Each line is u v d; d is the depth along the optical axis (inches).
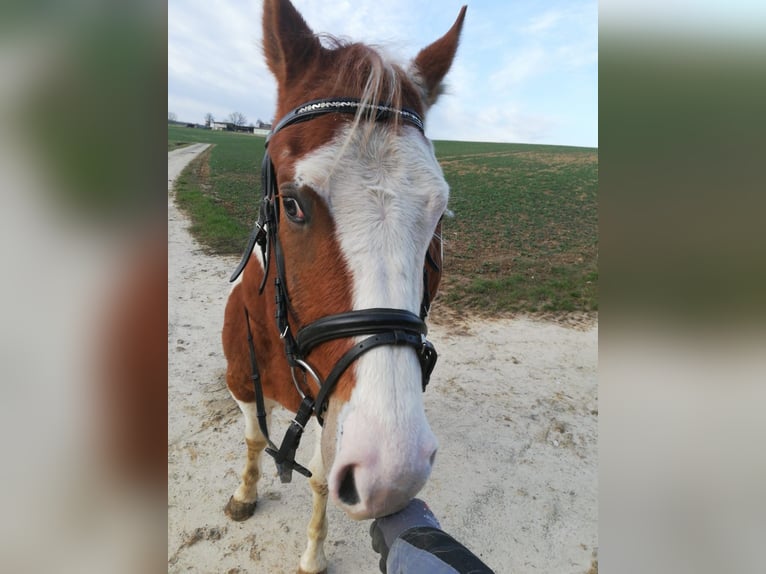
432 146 67.8
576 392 194.5
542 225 546.0
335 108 59.7
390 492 46.6
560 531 123.4
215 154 1125.7
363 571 107.4
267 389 97.2
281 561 107.8
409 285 54.0
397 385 49.6
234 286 102.7
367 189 54.6
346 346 52.1
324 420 57.8
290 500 126.0
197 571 103.8
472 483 138.6
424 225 57.6
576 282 337.7
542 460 151.0
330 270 53.8
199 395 170.7
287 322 65.1
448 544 47.5
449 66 80.6
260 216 80.4
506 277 344.5
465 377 202.2
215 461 138.0
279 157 60.4
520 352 231.5
